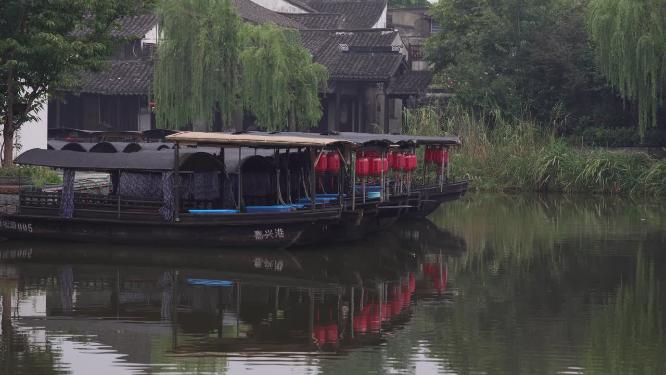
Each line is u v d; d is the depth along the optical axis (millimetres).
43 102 28078
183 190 24312
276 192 26312
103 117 46188
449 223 31344
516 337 16203
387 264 23062
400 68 51312
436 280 21266
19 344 15367
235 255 23250
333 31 52875
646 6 38938
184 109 37031
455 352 15211
